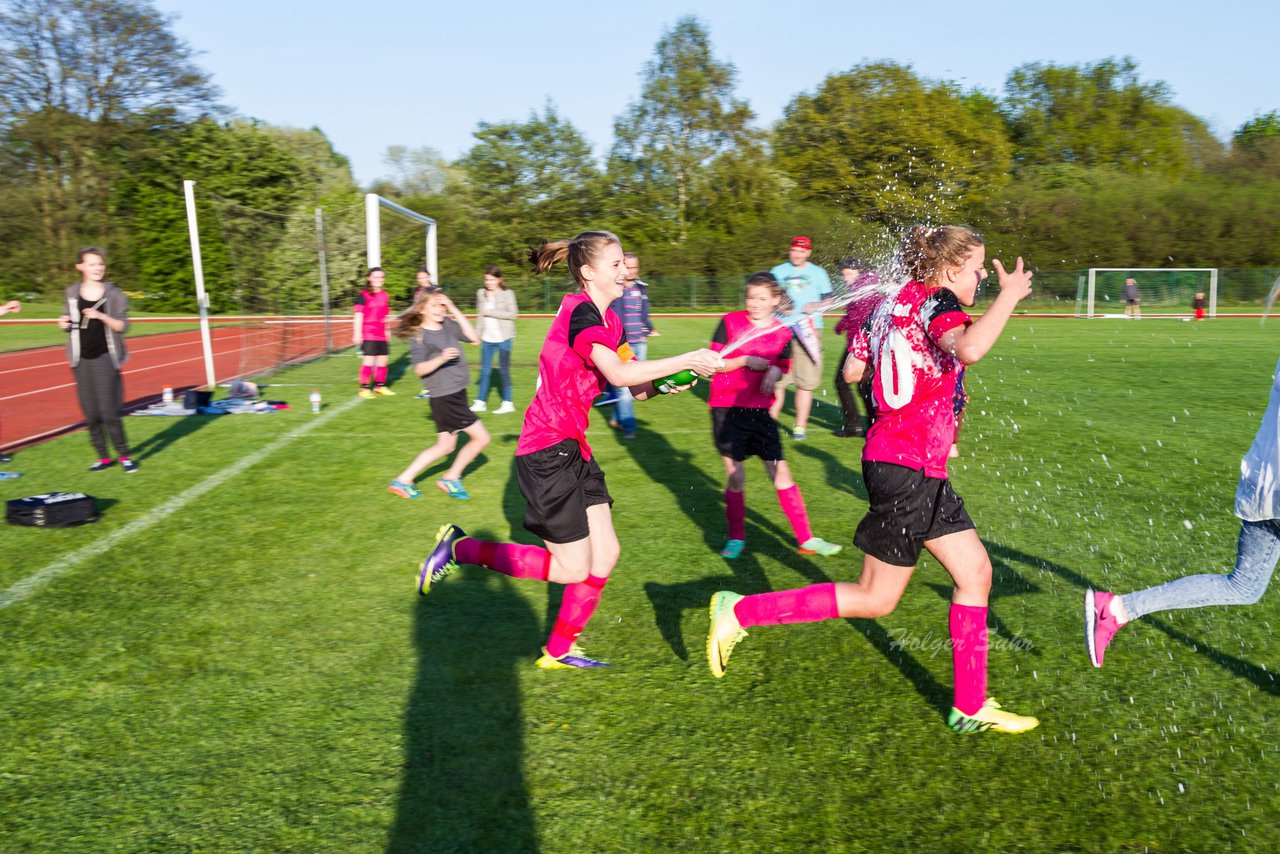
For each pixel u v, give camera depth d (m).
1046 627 3.95
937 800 2.69
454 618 4.07
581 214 36.72
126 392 12.60
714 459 7.59
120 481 6.69
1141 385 12.01
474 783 2.77
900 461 2.93
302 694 3.34
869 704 3.25
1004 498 6.20
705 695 3.33
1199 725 3.10
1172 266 32.56
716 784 2.76
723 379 4.84
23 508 5.42
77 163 33.41
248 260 17.20
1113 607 3.24
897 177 31.16
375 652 3.71
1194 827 2.55
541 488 3.27
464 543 3.77
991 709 3.05
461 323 6.25
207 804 2.67
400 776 2.80
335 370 14.39
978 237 2.91
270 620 4.05
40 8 31.80
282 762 2.89
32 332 23.45
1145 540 5.23
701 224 36.75
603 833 2.53
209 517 5.71
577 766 2.86
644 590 4.43
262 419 9.52
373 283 11.20
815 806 2.66
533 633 3.91
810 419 9.76
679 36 35.94
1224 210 32.22
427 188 52.84
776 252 32.62
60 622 4.02
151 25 33.00
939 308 2.75
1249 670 3.51
